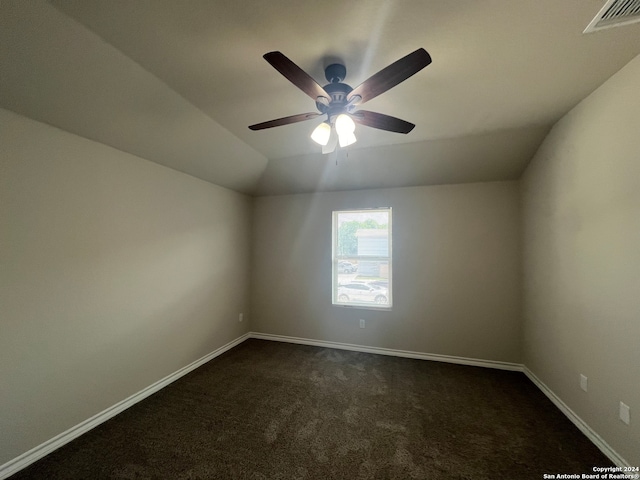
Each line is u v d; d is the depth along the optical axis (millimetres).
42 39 1398
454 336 3346
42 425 1794
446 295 3391
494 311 3219
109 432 2012
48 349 1840
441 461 1734
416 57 1162
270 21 1300
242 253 4035
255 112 2236
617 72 1675
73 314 1984
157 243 2676
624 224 1616
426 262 3479
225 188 3680
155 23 1325
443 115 2262
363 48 1465
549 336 2479
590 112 1927
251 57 1573
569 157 2166
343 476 1620
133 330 2420
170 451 1815
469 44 1444
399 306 3559
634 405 1535
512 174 3121
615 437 1676
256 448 1843
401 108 2152
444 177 3316
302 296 4012
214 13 1256
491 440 1922
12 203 1681
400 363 3285
